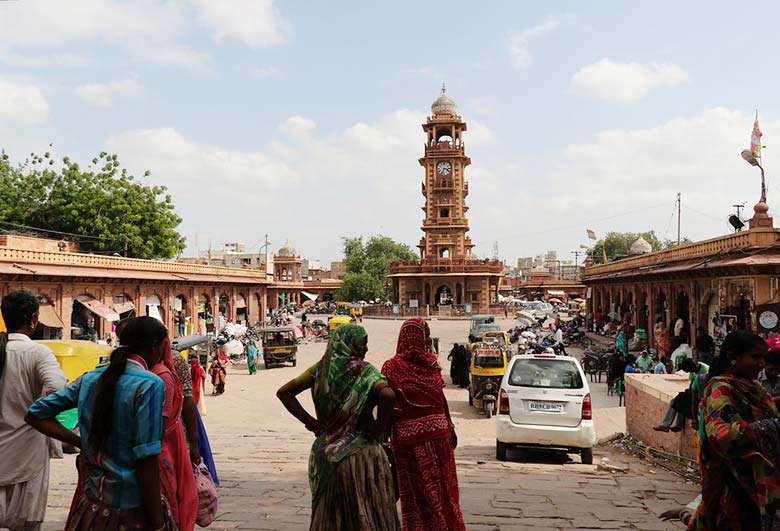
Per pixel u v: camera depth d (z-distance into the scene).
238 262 107.25
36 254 28.55
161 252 45.44
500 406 10.44
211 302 45.19
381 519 3.79
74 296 30.81
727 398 3.69
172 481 3.80
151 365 3.57
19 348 4.32
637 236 92.06
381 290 85.25
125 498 3.21
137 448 3.20
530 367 10.77
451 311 67.75
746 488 3.62
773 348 5.54
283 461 9.38
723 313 20.09
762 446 3.49
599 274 40.41
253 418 17.86
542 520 5.88
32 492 4.32
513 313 70.88
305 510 5.99
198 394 17.92
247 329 43.62
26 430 4.28
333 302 92.75
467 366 23.75
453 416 18.23
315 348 39.22
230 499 6.50
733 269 19.19
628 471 9.09
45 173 42.78
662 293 27.70
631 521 5.86
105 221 42.22
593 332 42.12
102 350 13.07
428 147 73.50
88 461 3.27
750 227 18.73
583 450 10.18
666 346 24.67
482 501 6.69
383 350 37.50
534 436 10.11
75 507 3.29
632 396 12.20
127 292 35.16
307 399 21.05
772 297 17.69
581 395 10.16
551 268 130.88
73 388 3.45
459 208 72.56
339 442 3.88
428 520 4.24
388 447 4.53
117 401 3.22
